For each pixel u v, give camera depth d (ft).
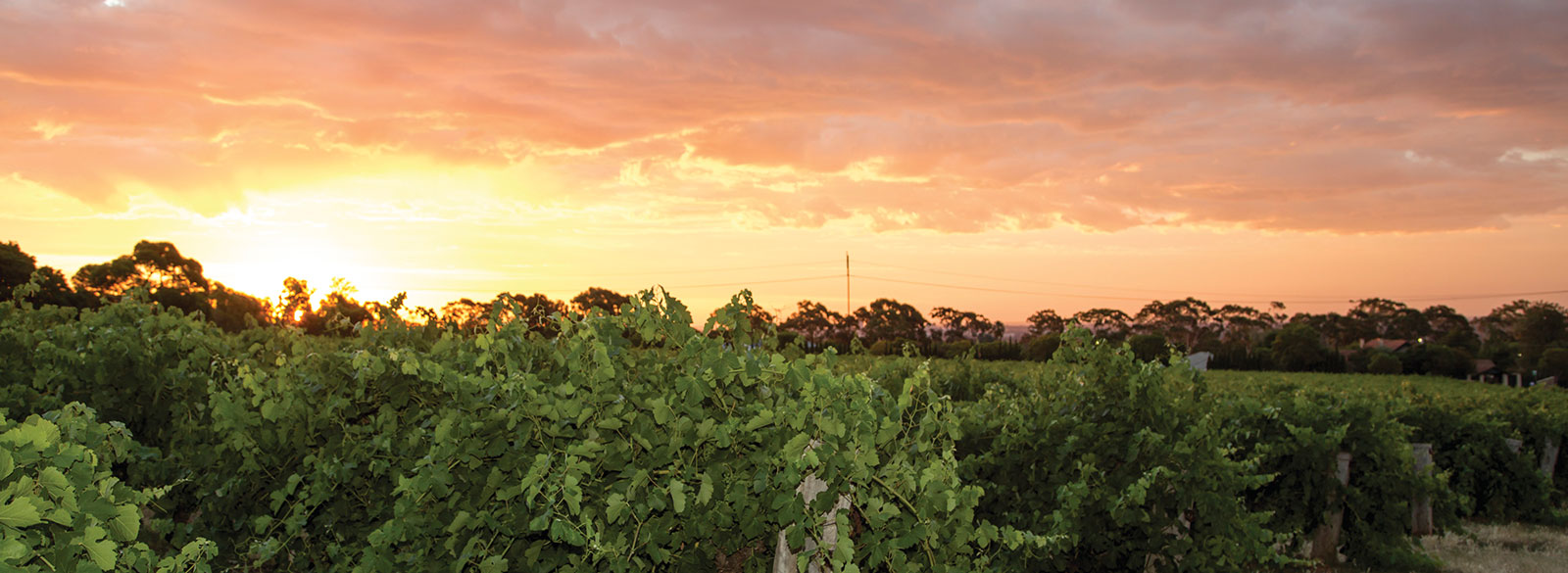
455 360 15.53
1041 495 19.45
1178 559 19.63
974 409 21.27
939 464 11.93
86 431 9.94
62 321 26.18
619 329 13.84
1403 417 36.24
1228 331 313.32
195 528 15.07
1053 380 21.52
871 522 11.44
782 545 11.79
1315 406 26.81
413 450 13.24
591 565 11.94
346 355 15.23
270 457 14.57
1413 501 30.68
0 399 19.75
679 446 11.71
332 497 14.05
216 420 14.83
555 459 11.99
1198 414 19.89
